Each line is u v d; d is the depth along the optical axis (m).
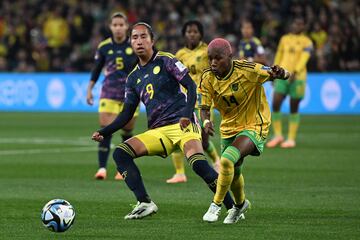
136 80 29.30
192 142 28.36
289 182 39.34
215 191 28.05
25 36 100.38
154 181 40.38
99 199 34.12
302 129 71.25
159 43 94.62
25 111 94.88
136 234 26.09
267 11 95.56
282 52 58.53
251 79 27.52
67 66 97.75
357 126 73.69
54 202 26.08
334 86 86.25
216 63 27.25
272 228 27.05
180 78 28.25
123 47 42.12
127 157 28.44
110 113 42.25
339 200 33.47
